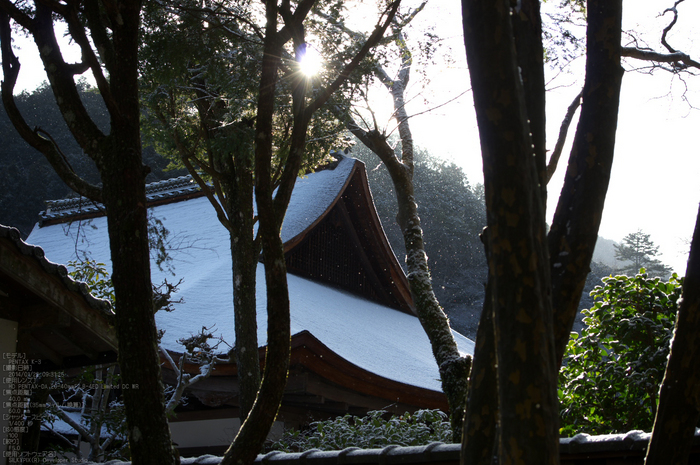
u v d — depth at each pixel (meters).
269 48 3.46
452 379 5.23
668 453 1.89
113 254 3.11
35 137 3.72
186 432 9.41
